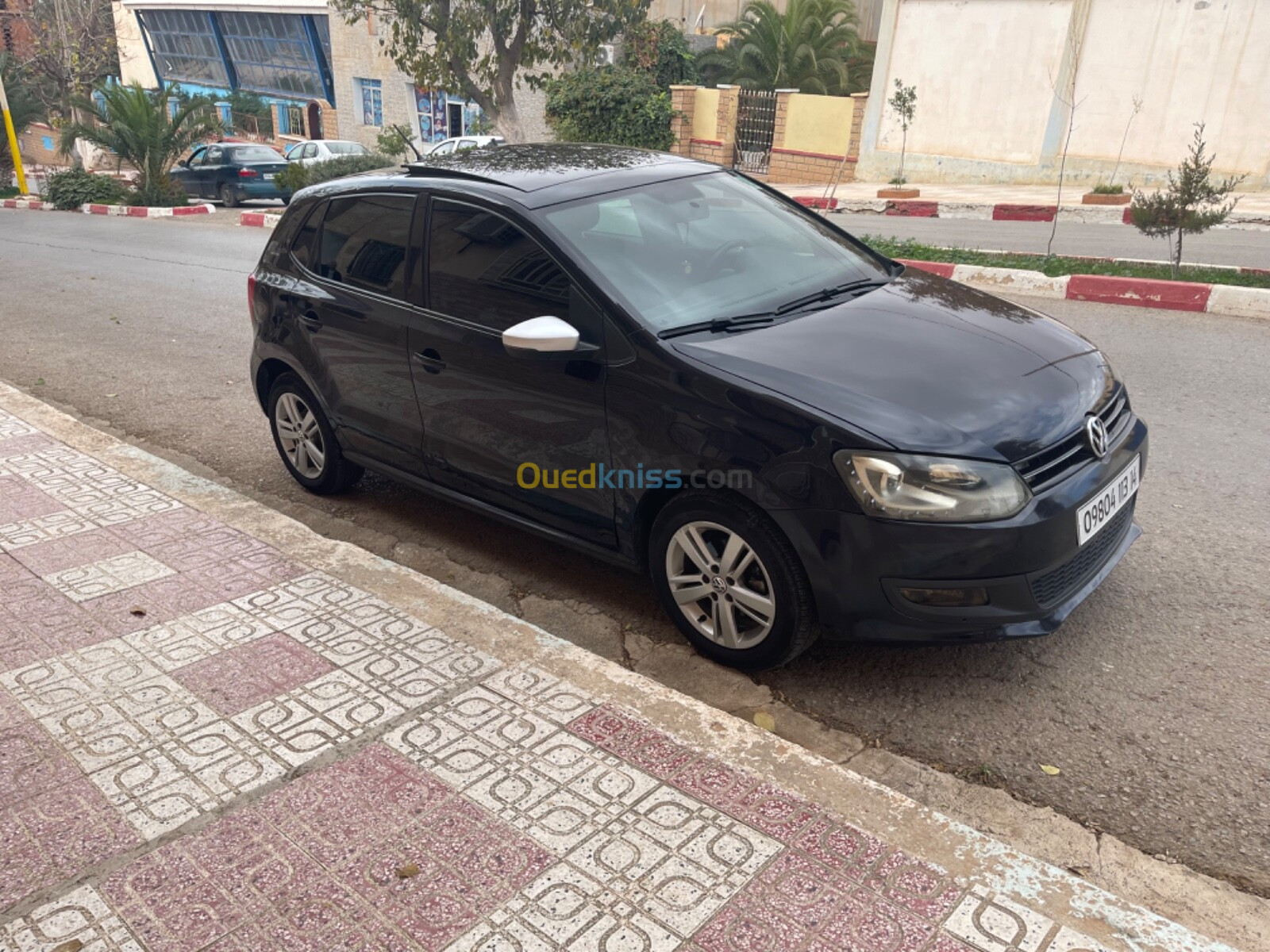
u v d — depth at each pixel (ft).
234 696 11.51
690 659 12.96
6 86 103.65
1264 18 51.29
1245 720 11.17
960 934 8.03
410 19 57.11
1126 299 30.19
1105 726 11.22
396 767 10.21
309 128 122.01
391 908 8.48
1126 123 57.21
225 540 15.57
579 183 14.69
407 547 16.65
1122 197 52.65
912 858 8.80
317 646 12.51
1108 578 14.28
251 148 81.76
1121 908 8.21
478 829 9.32
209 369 27.55
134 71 155.84
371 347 15.58
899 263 16.14
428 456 15.43
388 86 106.11
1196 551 14.89
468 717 10.99
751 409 11.35
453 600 13.52
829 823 9.27
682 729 10.67
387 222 15.76
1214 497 16.63
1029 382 11.94
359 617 13.16
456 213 14.71
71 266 47.32
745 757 10.21
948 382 11.64
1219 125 53.98
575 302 13.00
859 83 91.71
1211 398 21.33
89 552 15.29
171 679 11.89
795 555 11.39
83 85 128.57
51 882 8.92
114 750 10.63
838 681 12.36
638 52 83.61
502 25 56.70
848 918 8.21
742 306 13.33
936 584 10.74
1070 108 59.11
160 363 28.35
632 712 10.99
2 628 13.17
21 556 15.21
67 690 11.76
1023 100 61.00
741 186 16.37
